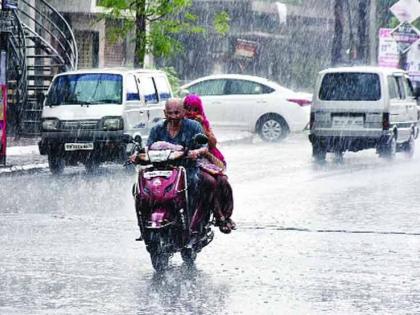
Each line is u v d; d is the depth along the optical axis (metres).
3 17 39.97
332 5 96.19
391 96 44.16
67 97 39.00
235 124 58.44
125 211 28.19
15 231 24.58
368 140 43.47
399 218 27.27
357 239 23.84
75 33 66.81
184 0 54.84
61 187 34.03
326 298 17.50
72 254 21.50
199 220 20.02
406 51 68.31
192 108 20.98
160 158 19.48
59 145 38.41
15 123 53.00
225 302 17.12
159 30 55.28
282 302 17.16
